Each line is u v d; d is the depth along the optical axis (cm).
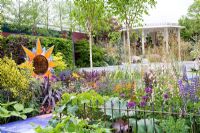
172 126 386
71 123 418
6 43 1122
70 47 1709
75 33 2509
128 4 1183
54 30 2267
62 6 2428
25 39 1190
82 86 805
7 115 588
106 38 2642
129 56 1176
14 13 2066
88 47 2216
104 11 1224
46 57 827
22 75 704
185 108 418
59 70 1124
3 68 672
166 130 389
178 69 658
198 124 405
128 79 826
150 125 413
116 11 1205
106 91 695
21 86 666
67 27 2444
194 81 479
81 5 1207
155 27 2605
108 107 466
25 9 2092
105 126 441
